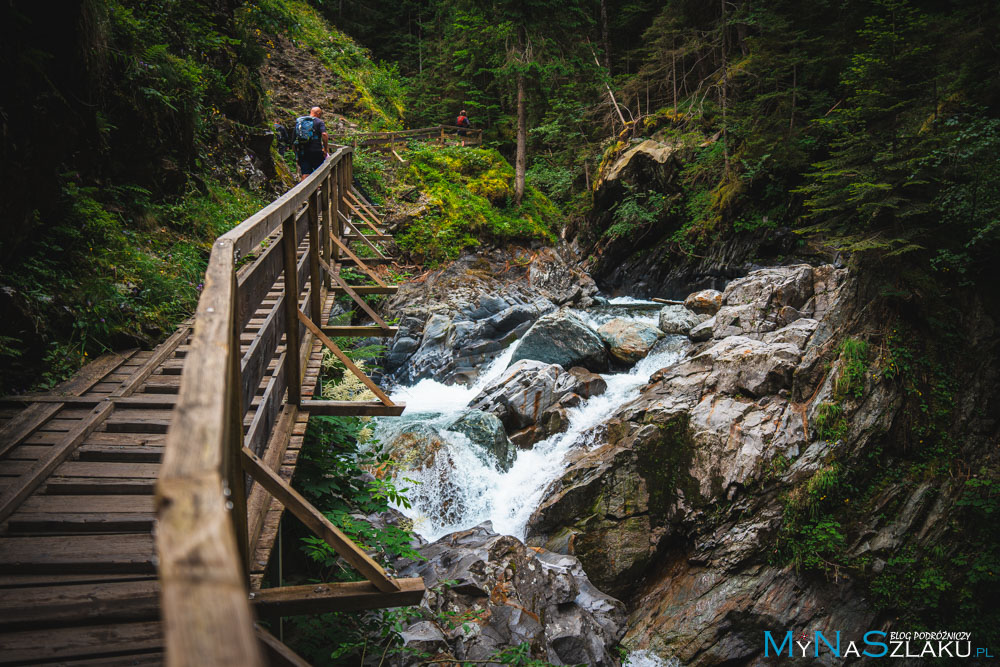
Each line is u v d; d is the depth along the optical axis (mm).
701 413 10164
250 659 545
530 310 16062
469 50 25609
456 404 12992
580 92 24422
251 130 11930
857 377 9680
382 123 25125
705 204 19422
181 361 5449
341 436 6031
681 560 9414
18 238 5426
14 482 3379
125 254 6602
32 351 4973
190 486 814
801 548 8773
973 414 9477
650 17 26625
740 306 12203
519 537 9633
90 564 2854
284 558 5289
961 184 9922
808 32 18141
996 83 11109
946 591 8398
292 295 3928
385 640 4562
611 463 9922
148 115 8023
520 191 21297
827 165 11148
